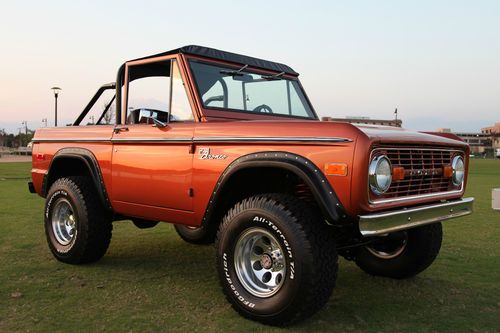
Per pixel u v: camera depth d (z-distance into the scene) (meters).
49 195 5.05
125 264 4.92
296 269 3.07
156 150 4.06
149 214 4.21
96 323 3.28
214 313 3.51
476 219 8.13
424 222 3.39
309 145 3.14
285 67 4.99
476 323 3.40
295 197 3.29
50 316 3.40
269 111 4.57
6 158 41.03
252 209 3.30
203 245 5.89
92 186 4.83
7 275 4.44
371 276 4.61
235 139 3.47
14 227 6.92
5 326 3.21
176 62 4.12
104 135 4.58
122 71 4.61
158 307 3.63
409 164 3.39
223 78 4.24
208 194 3.64
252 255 3.45
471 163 43.91
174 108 4.09
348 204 3.00
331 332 3.19
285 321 3.18
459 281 4.46
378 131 3.22
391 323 3.38
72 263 4.85
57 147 5.14
